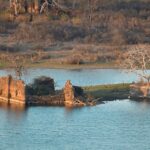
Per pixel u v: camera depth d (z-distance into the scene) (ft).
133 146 619.67
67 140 634.43
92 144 623.36
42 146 615.98
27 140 632.79
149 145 622.95
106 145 620.90
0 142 626.23
